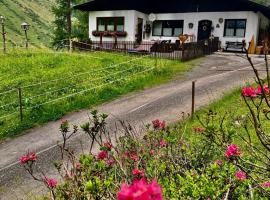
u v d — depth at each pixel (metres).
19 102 12.66
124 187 1.09
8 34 132.75
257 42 29.39
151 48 26.83
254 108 9.52
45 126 11.28
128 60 22.64
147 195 1.03
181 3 31.38
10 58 24.11
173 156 4.52
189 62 22.83
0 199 6.59
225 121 8.56
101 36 30.59
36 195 6.52
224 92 13.18
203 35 30.86
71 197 3.11
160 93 14.64
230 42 29.11
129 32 30.84
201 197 3.11
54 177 7.15
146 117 11.13
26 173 7.65
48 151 8.90
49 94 14.61
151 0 32.69
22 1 193.12
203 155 4.62
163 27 32.72
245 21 28.69
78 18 44.19
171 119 10.49
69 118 12.05
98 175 3.22
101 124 3.88
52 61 22.89
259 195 3.37
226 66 20.92
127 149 4.78
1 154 9.02
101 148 3.77
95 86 15.91
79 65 21.36
